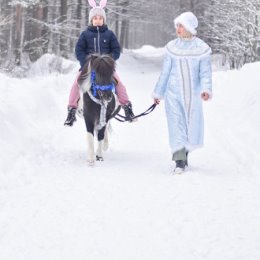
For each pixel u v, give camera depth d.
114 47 13.04
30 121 15.28
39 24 42.41
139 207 8.94
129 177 11.04
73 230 7.82
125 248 7.15
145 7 69.06
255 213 8.62
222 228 7.93
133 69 49.53
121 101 12.78
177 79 11.41
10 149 12.01
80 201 9.22
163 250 7.09
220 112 17.70
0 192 9.59
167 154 13.66
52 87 22.58
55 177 10.88
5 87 17.55
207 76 11.23
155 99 11.83
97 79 11.83
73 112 12.65
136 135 16.31
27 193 9.63
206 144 14.15
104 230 7.83
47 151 13.15
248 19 35.97
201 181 10.62
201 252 7.01
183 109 11.40
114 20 65.50
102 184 10.41
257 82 19.75
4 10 41.09
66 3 46.84
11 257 6.80
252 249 7.09
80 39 13.05
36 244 7.26
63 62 38.47
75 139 15.31
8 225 7.96
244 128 14.75
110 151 14.02
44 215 8.45
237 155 12.59
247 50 36.97
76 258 6.81
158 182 10.61
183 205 9.05
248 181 10.62
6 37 39.94
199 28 52.75
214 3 46.75
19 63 36.88
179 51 11.45
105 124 12.59
